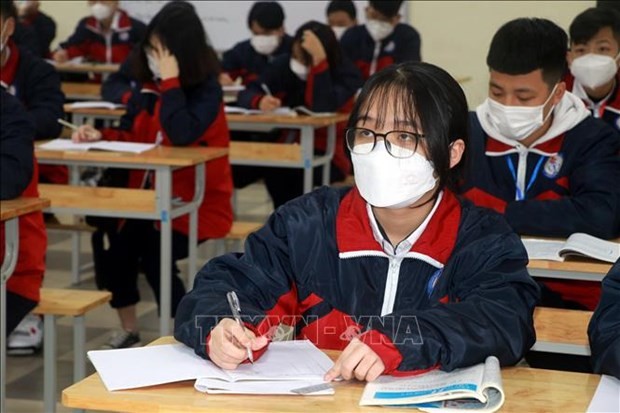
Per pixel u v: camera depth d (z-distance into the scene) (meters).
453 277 1.66
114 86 5.18
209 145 3.75
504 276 1.62
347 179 5.30
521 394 1.44
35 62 4.20
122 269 3.71
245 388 1.42
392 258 1.69
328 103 5.17
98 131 3.78
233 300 1.59
